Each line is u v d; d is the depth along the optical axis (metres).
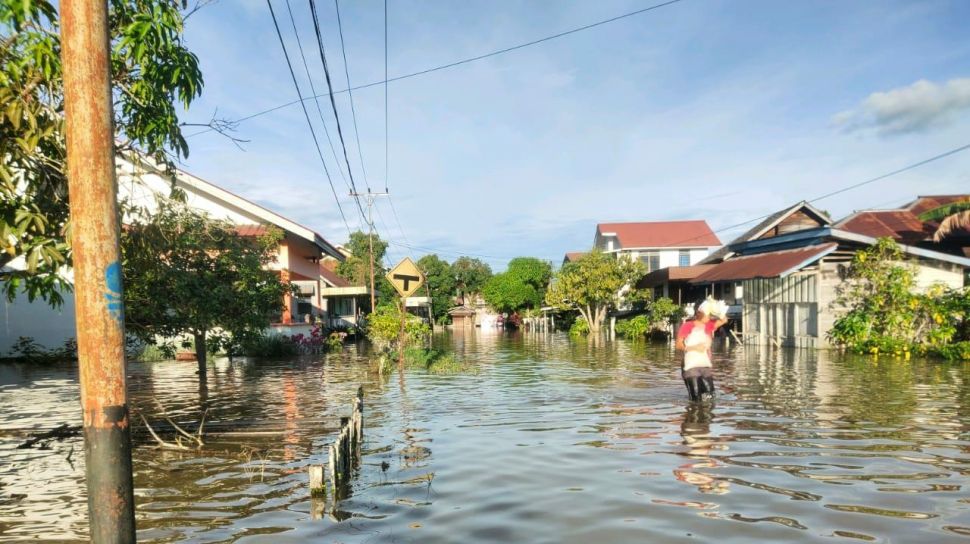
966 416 9.16
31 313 21.42
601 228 52.12
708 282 29.16
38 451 7.85
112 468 3.04
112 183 3.10
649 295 40.09
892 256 21.92
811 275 23.03
